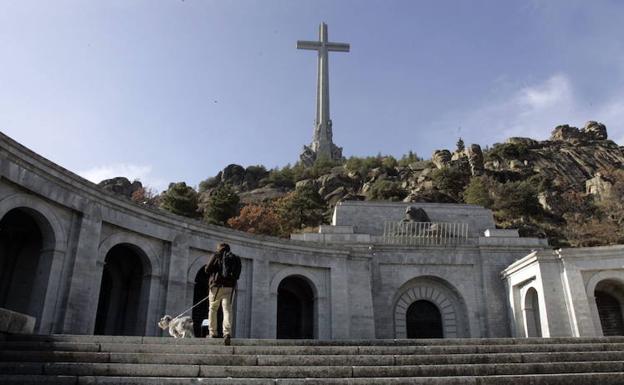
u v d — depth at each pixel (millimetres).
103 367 9844
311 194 64312
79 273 19141
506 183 65438
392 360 11148
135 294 24312
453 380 9984
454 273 30844
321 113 97312
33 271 20359
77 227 19562
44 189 18234
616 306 26672
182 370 9961
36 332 17562
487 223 33562
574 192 68312
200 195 73000
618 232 54906
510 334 29062
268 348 11500
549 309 24781
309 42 96875
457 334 30328
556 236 54156
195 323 27797
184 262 23609
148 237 22641
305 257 28031
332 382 9664
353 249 29281
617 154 84188
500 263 30766
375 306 29828
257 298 25875
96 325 24328
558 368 11039
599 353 11930
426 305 31406
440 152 76062
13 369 9633
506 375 10414
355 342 12672
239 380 9445
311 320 29750
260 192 73812
